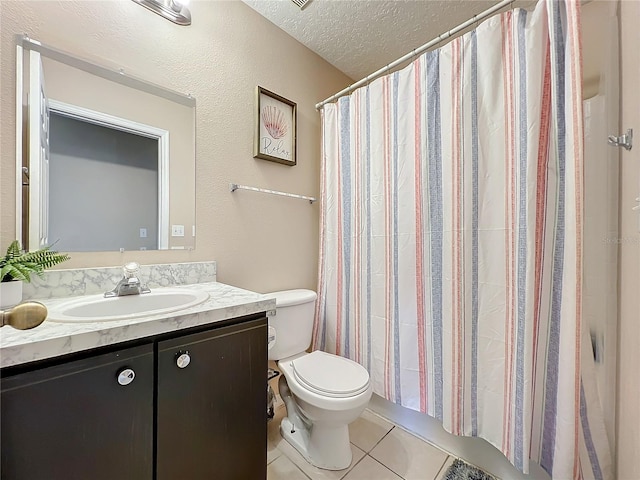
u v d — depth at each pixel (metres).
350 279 1.68
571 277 0.92
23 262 0.86
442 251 1.28
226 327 0.92
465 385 1.22
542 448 1.06
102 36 1.12
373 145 1.56
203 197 1.40
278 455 1.36
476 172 1.18
